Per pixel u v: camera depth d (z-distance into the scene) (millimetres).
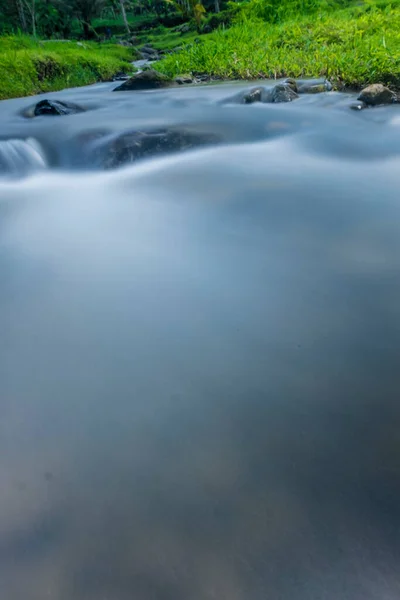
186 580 955
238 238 2674
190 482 1188
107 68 14594
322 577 944
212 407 1446
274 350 1702
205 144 4738
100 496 1165
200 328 1863
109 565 998
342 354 1656
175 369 1633
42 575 987
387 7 10992
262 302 2020
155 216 3076
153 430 1371
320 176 3732
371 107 5977
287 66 9031
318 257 2393
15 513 1132
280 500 1118
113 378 1606
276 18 15047
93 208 3316
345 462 1212
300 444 1282
